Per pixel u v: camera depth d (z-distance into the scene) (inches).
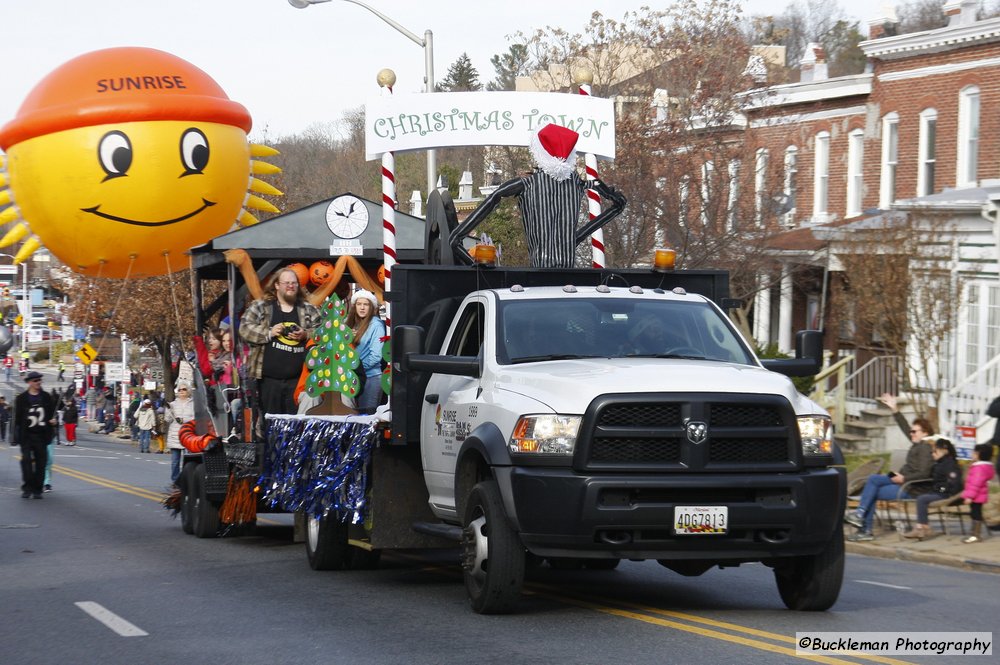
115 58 653.3
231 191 668.7
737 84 1299.2
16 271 3417.8
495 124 574.6
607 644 345.7
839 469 377.4
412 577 504.4
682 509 358.3
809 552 373.7
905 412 1104.2
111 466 1473.9
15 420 952.9
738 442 367.6
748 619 388.5
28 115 645.3
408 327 413.4
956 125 1259.8
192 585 480.7
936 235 1035.3
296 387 588.7
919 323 999.6
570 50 1401.3
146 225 648.4
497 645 346.0
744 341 433.4
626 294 442.0
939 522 706.2
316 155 3659.0
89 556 583.5
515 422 373.7
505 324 421.4
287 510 604.7
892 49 1331.2
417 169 3159.5
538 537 364.8
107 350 3221.0
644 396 362.0
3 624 396.8
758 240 1229.7
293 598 442.9
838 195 1427.2
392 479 458.6
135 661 337.7
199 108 646.5
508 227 1540.4
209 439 657.0
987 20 1212.5
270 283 606.2
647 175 1217.4
